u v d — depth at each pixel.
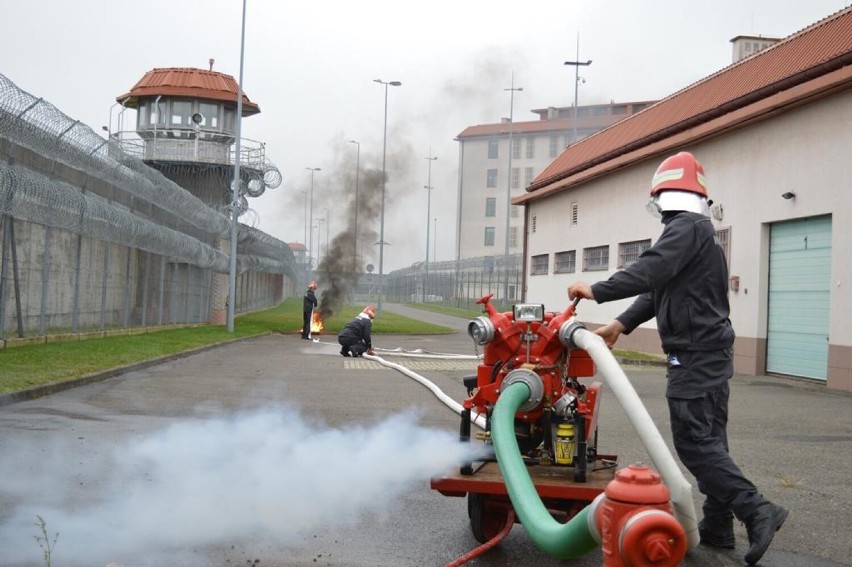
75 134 17.22
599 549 5.34
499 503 5.26
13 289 18.64
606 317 28.89
